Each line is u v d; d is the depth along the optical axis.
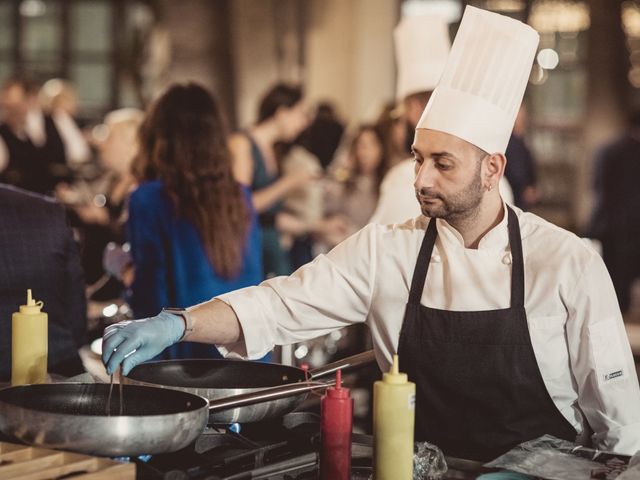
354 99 12.30
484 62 2.32
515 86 2.34
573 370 2.36
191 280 3.42
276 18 12.17
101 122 13.34
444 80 2.35
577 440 2.39
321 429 1.99
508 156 5.69
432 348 2.36
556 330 2.32
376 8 12.26
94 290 4.34
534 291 2.32
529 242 2.36
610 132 12.99
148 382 2.33
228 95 12.23
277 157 6.14
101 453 1.90
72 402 2.14
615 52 12.94
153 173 3.51
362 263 2.45
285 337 2.47
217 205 3.44
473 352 2.32
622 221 9.09
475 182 2.29
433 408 2.37
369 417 4.08
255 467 2.06
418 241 2.43
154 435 1.89
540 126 13.27
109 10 13.32
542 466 2.07
